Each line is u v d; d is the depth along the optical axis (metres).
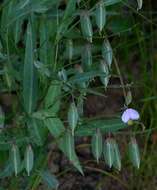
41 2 0.43
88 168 0.57
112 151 0.39
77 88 0.42
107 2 0.42
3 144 0.43
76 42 0.53
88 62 0.44
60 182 0.57
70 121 0.39
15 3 0.44
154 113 0.58
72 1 0.43
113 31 0.58
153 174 0.56
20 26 0.45
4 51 0.46
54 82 0.42
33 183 0.46
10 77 0.43
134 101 0.58
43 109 0.43
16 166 0.40
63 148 0.41
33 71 0.42
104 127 0.42
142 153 0.58
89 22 0.41
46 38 0.45
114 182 0.57
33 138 0.43
